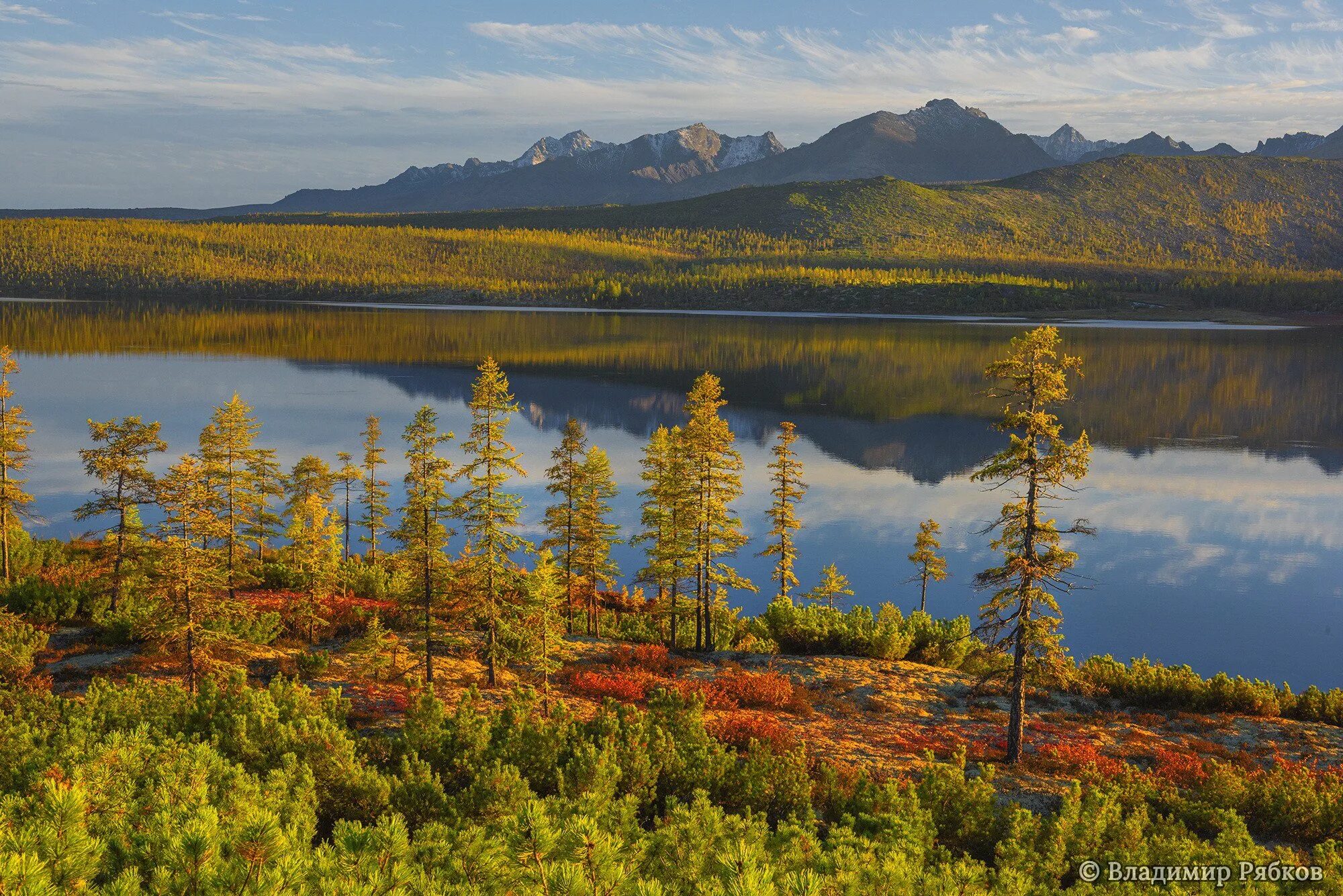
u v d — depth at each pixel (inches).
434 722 817.5
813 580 2856.8
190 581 1000.9
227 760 602.2
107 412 5354.3
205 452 1626.5
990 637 1070.4
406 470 4047.7
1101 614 2623.0
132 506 1401.3
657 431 1807.3
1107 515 3772.1
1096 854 652.7
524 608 1184.2
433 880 421.1
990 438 5383.9
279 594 1627.7
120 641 1296.8
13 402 5629.9
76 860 365.1
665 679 1344.7
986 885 554.3
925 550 2369.6
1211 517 3742.6
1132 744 1140.5
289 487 2084.2
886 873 494.6
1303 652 2336.4
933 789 753.6
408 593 1213.7
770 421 5821.9
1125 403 6505.9
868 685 1382.9
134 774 562.9
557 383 7130.9
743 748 986.7
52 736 702.5
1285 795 845.2
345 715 898.7
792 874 393.7
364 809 644.7
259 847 366.6
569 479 1827.0
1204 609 2664.9
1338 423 5871.1
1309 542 3395.7
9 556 1740.9
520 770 753.6
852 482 4357.8
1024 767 1020.5
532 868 385.1
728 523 1651.1
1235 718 1311.5
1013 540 1058.7
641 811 744.3
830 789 781.9
